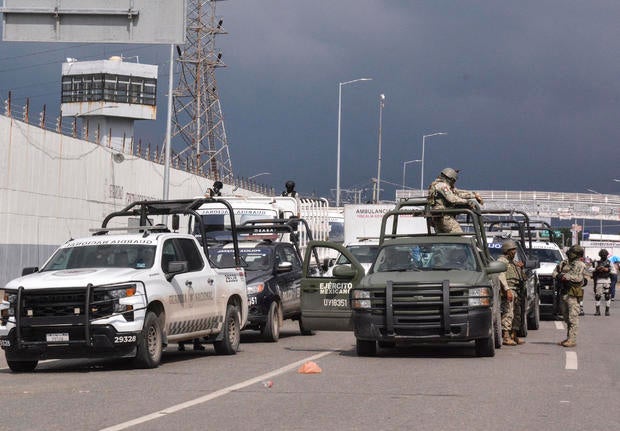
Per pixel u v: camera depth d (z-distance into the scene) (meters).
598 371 15.32
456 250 18.67
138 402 11.88
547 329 27.16
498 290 19.86
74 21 26.42
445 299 17.08
